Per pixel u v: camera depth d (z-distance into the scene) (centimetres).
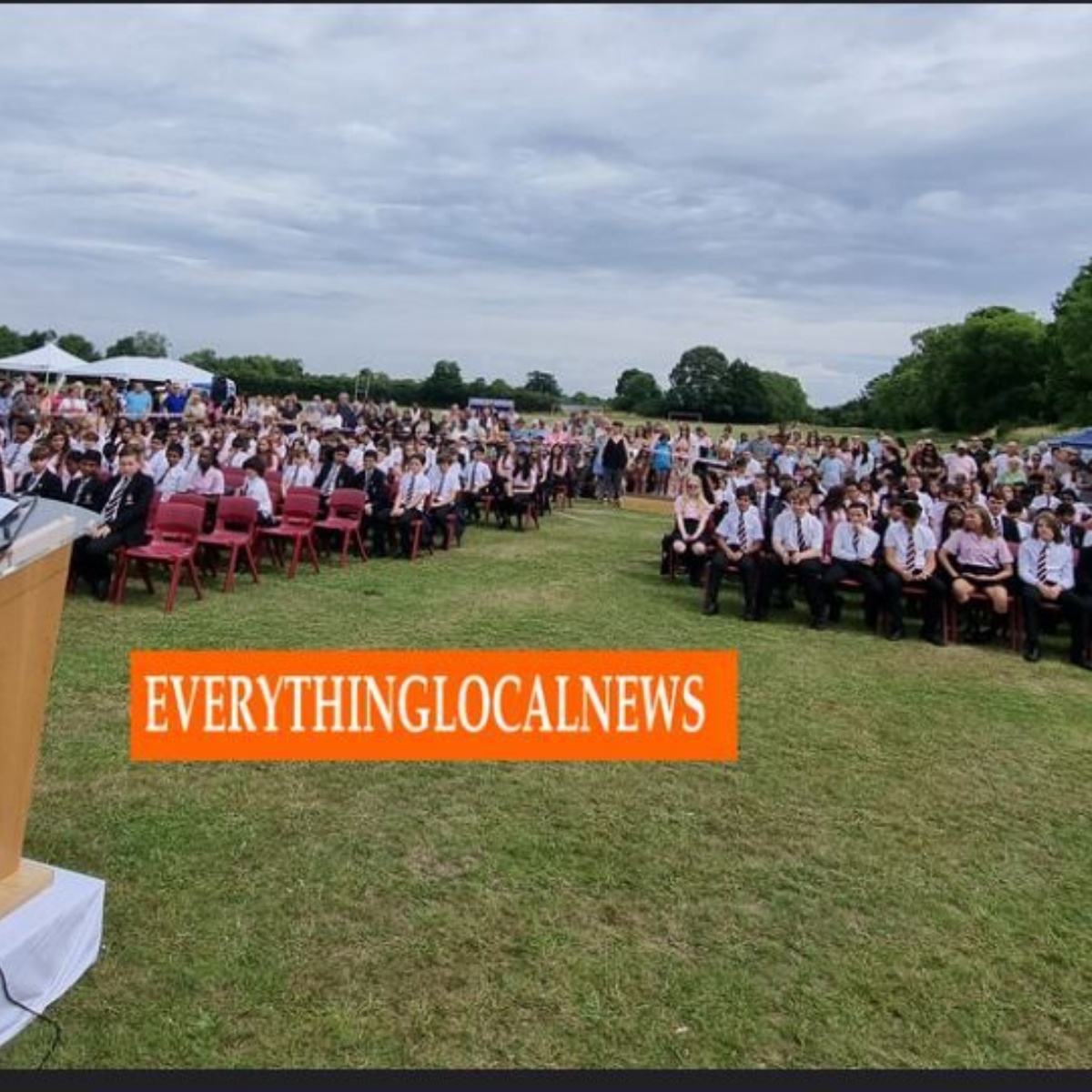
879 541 843
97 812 381
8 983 245
